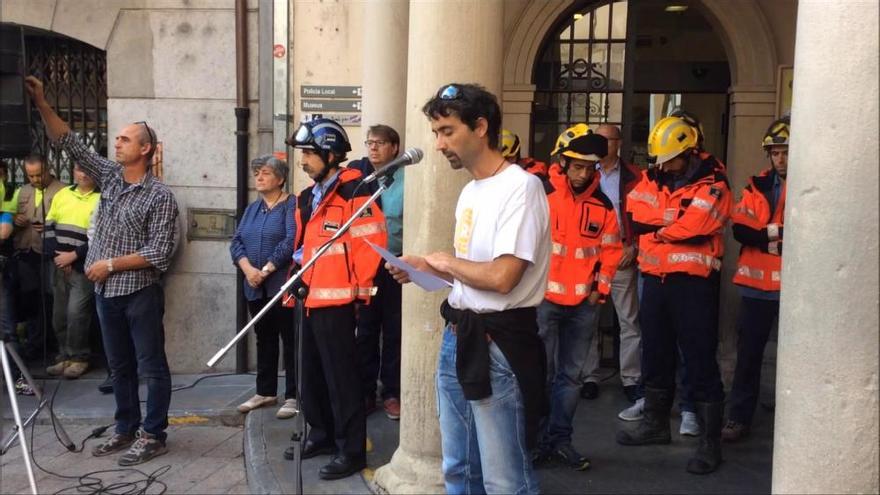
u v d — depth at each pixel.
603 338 6.44
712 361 4.24
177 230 4.86
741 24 5.92
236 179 6.56
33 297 6.72
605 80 6.38
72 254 6.43
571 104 6.45
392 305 5.25
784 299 2.51
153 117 6.61
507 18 6.16
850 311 2.33
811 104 2.40
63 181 7.38
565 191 4.23
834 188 2.34
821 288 2.37
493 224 2.73
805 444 2.43
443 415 2.99
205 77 6.54
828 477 2.38
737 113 6.01
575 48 6.39
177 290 6.67
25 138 3.94
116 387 4.91
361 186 4.12
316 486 4.11
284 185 6.25
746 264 4.58
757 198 4.43
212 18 6.49
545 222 2.77
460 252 2.87
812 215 2.39
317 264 4.17
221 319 6.66
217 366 6.69
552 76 6.43
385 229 4.29
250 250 5.54
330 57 6.46
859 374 2.34
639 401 5.19
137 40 6.58
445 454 3.01
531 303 2.79
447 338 2.98
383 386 5.34
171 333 6.70
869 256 2.31
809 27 2.41
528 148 6.27
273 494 4.03
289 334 5.40
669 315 4.43
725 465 4.34
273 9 6.41
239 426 5.53
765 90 5.94
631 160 6.54
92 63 7.18
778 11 5.89
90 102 7.24
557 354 4.30
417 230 3.68
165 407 4.88
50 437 5.30
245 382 6.38
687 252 4.21
